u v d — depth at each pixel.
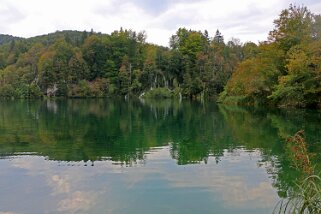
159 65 106.38
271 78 47.84
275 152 17.69
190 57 103.75
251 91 50.03
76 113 47.16
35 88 109.38
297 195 7.99
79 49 123.69
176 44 117.31
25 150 19.36
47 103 79.25
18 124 32.84
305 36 44.78
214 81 88.94
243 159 16.33
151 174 13.88
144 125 31.12
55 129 28.77
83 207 10.48
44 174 14.12
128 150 19.11
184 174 13.84
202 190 11.82
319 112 37.16
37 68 119.94
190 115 40.78
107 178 13.40
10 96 108.94
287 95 42.00
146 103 75.38
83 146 20.52
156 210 10.18
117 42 122.50
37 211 10.27
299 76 39.88
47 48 132.62
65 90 111.19
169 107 58.97
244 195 11.32
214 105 60.91
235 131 25.66
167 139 22.81
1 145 21.00
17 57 143.38
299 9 46.84
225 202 10.74
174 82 102.62
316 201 7.28
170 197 11.20
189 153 18.00
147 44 130.12
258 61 49.84
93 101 88.88
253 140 21.47
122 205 10.58
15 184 12.80
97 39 123.88
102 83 113.62
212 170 14.42
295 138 9.09
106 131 27.28
